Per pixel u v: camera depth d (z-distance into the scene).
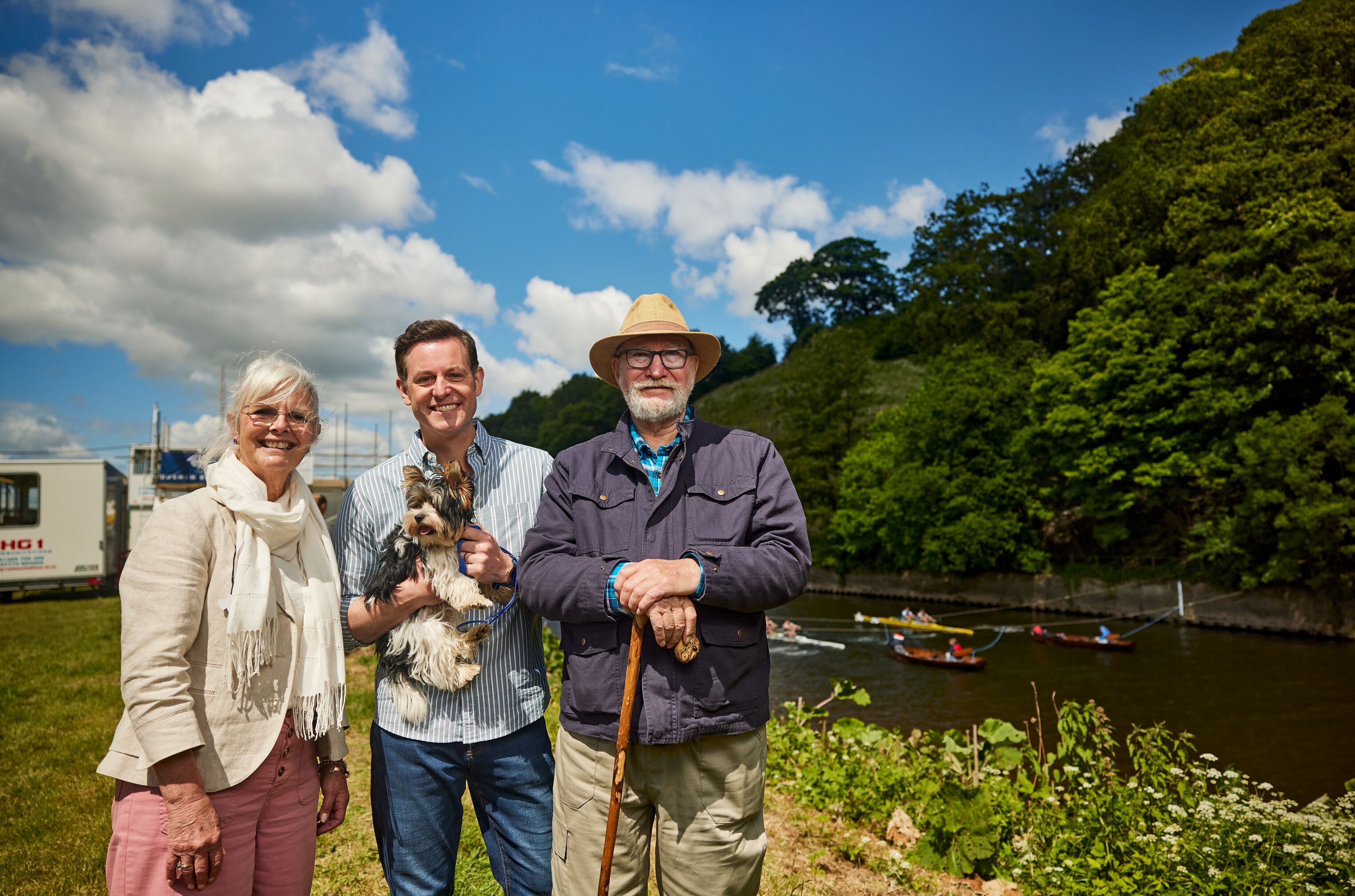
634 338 2.90
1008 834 5.83
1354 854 4.93
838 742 7.62
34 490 23.02
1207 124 45.66
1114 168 71.50
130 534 28.41
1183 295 34.12
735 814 2.58
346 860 4.71
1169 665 23.39
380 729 2.88
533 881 2.93
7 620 17.39
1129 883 4.99
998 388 41.38
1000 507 39.66
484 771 2.88
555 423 120.25
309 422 2.56
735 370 125.81
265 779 2.39
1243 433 29.58
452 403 2.97
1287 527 26.91
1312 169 34.50
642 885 2.68
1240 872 4.98
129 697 2.14
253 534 2.44
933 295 82.06
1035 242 78.12
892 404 72.38
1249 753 15.08
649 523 2.72
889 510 42.66
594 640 2.60
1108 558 36.19
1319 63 41.75
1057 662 24.53
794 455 58.44
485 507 3.13
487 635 2.88
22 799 5.84
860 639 29.83
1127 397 34.22
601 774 2.60
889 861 5.34
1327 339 29.61
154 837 2.16
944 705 19.42
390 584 2.86
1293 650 24.83
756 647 2.62
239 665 2.31
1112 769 6.48
